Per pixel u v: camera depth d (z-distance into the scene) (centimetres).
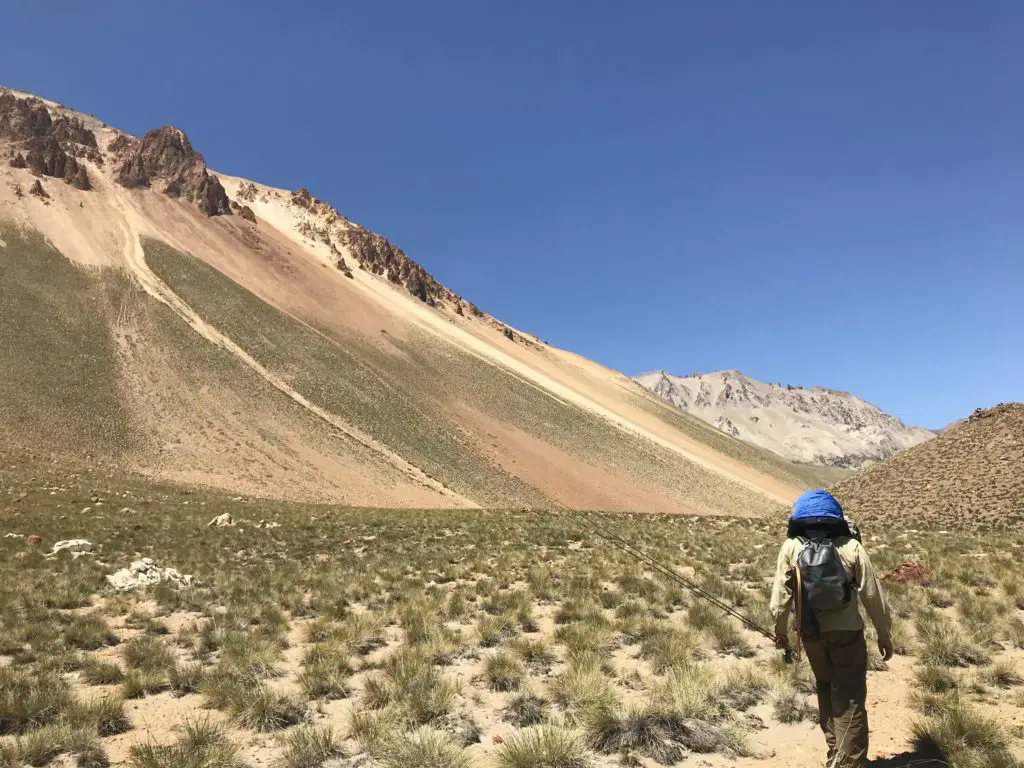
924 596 1095
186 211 18175
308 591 1461
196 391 9088
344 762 565
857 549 482
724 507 13638
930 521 3625
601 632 927
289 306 15725
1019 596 1043
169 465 7031
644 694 700
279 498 6775
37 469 4903
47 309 9806
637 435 17612
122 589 1528
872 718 619
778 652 837
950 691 653
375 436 9912
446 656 873
